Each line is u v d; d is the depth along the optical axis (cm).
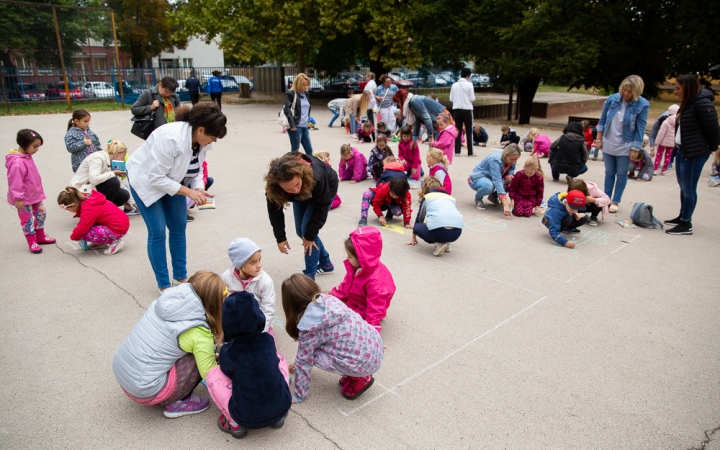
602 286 453
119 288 439
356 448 260
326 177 393
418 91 2958
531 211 657
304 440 265
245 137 1303
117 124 1527
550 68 1596
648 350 352
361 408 291
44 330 370
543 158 1084
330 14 1955
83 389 307
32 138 496
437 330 376
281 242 407
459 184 825
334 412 288
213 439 267
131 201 638
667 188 814
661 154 926
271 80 2977
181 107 445
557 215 550
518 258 516
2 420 278
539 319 394
